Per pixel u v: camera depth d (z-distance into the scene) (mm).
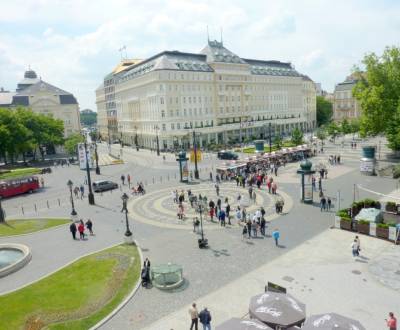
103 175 68312
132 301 21281
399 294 20469
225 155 78438
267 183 49344
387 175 52844
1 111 86312
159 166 74812
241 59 122188
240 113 121312
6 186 55344
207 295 21469
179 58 107438
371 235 29516
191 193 45719
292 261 25453
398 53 63062
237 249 28297
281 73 139750
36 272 25969
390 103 62281
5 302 21391
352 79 147500
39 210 45438
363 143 98250
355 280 22281
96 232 34438
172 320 19156
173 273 23344
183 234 32562
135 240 31547
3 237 34469
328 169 60594
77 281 23812
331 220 34125
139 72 114625
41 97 131375
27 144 89312
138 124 120250
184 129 104188
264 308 16328
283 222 34312
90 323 19094
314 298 20406
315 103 169750
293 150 72438
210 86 112000
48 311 20250
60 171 77125
